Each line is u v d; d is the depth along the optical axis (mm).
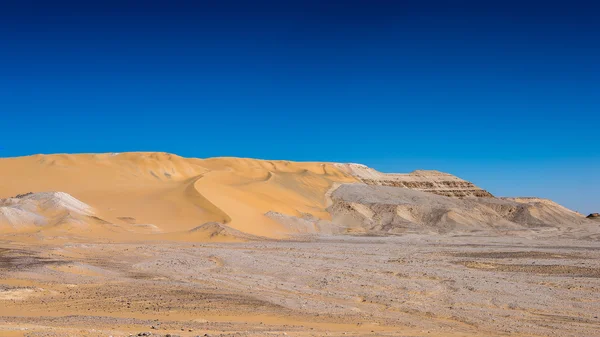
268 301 32969
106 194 105062
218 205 97562
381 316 29750
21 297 31062
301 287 39844
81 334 17672
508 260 60094
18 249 55969
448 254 66625
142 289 35969
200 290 36438
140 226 83938
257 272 47000
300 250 67812
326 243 81000
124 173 139125
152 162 149500
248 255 59031
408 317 29844
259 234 90625
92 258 52875
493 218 139250
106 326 21609
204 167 166125
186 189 107375
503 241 91562
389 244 81688
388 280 43125
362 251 68375
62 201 85688
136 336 17844
